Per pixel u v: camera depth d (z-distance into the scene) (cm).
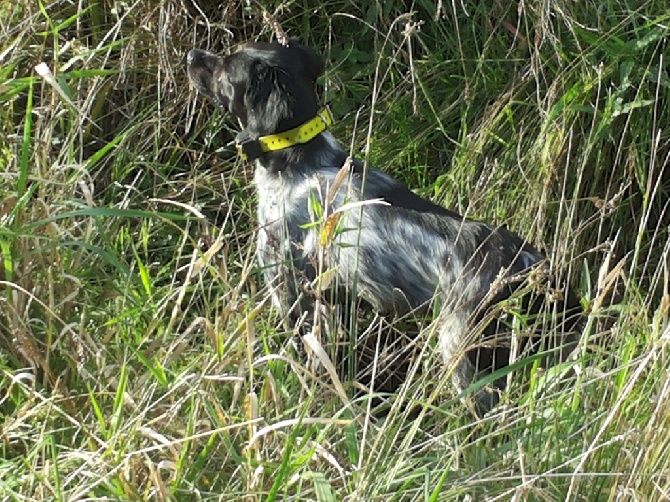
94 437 483
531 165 773
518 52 827
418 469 476
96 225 627
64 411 522
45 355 555
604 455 500
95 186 777
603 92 786
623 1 803
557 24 813
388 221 673
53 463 461
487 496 488
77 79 770
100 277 644
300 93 690
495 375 519
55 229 577
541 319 630
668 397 484
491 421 552
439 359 631
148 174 790
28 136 568
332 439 527
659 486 467
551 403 547
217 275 596
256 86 688
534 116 802
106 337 566
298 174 692
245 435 519
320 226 573
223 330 547
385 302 678
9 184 627
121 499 461
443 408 568
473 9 843
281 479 452
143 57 812
